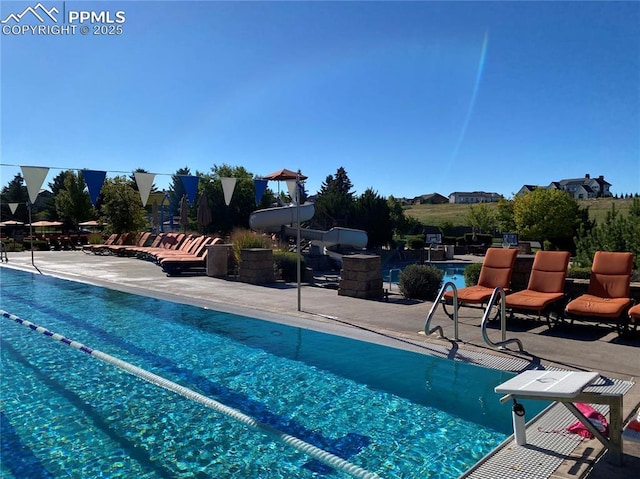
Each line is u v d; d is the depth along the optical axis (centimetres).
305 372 561
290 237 2038
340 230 1906
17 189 5159
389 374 547
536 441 339
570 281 720
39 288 1241
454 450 373
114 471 352
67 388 519
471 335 632
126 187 2925
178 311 903
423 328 675
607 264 653
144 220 3000
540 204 3052
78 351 665
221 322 806
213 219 2575
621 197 5944
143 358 629
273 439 401
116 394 502
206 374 562
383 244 2753
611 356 530
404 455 367
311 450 344
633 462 301
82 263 1833
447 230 3759
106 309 952
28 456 376
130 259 2033
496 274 744
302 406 465
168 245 2042
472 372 518
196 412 455
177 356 634
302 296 984
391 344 596
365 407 459
